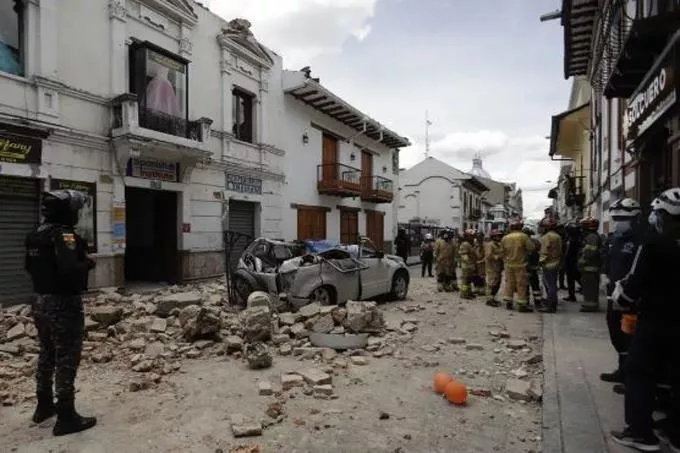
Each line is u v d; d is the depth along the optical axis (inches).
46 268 160.1
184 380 219.6
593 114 719.7
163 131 508.1
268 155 705.0
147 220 575.8
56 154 418.0
